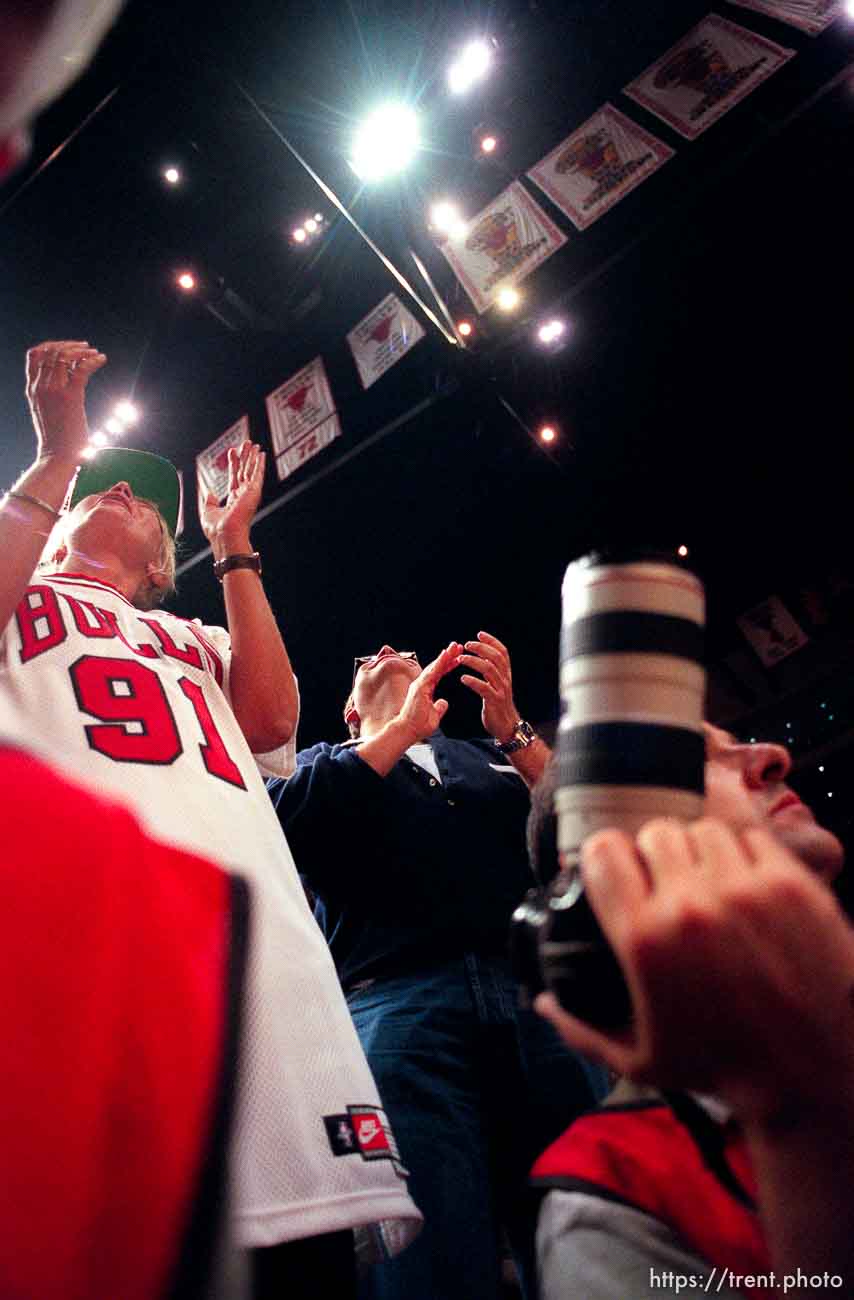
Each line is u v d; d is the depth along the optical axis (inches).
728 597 335.0
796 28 207.6
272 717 72.2
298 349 319.6
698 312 272.5
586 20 236.4
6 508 55.1
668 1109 34.9
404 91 250.5
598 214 227.1
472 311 256.7
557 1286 31.6
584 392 292.2
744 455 314.3
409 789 88.9
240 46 247.0
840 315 271.9
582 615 25.9
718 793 38.3
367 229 262.8
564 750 25.2
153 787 54.1
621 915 20.9
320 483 310.7
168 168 271.9
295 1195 43.7
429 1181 64.6
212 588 332.8
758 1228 30.2
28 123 13.5
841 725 304.2
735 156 227.6
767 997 19.9
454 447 304.2
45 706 54.9
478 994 76.7
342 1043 51.6
